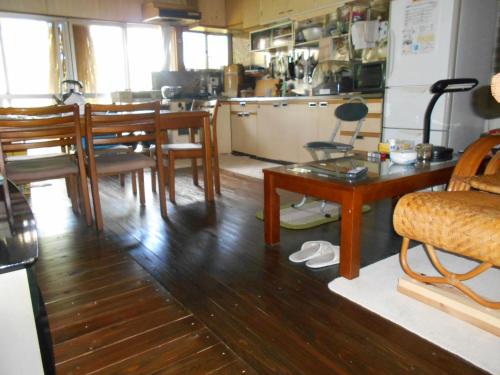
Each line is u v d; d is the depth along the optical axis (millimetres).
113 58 5879
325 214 2695
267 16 5621
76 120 2424
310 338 1374
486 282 1706
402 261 1623
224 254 2117
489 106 3609
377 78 3895
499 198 1492
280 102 4844
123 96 5414
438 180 2027
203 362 1260
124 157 2785
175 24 6223
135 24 5984
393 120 3627
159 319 1509
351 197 1685
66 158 2824
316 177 1892
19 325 613
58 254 2164
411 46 3389
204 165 3176
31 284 625
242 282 1797
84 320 1508
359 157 2436
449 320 1448
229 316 1521
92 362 1266
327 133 4281
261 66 6316
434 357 1261
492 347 1294
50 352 715
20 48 5184
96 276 1886
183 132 5500
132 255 2131
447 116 3258
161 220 2730
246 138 5559
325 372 1207
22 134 2283
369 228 2465
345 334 1392
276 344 1345
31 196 3477
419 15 3295
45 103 5418
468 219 1295
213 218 2750
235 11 6246
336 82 4363
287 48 5754
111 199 3340
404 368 1217
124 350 1324
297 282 1783
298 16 5250
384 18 4297
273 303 1609
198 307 1592
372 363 1242
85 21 5555
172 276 1872
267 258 2053
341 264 1796
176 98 5785
